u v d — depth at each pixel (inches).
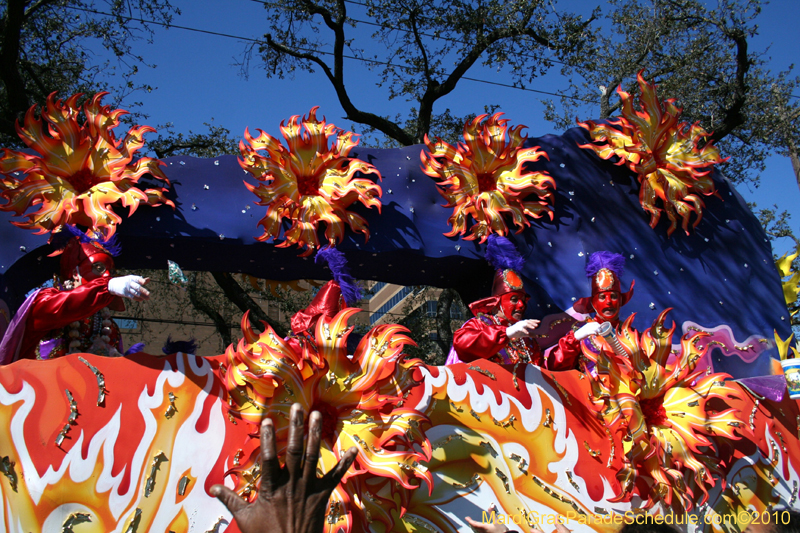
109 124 164.7
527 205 192.5
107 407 124.5
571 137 205.0
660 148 207.8
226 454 130.8
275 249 175.6
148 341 539.8
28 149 165.8
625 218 202.4
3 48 341.4
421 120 469.7
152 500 123.3
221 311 507.8
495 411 151.7
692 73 445.4
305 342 134.3
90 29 411.5
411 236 181.9
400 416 133.9
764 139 473.4
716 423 164.1
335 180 176.9
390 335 139.8
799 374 193.2
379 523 134.2
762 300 209.6
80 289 137.6
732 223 215.6
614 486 157.5
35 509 115.4
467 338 165.3
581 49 454.6
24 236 153.7
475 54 450.9
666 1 455.8
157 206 165.2
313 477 70.4
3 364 133.9
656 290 198.1
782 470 181.3
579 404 161.6
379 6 444.8
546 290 188.5
